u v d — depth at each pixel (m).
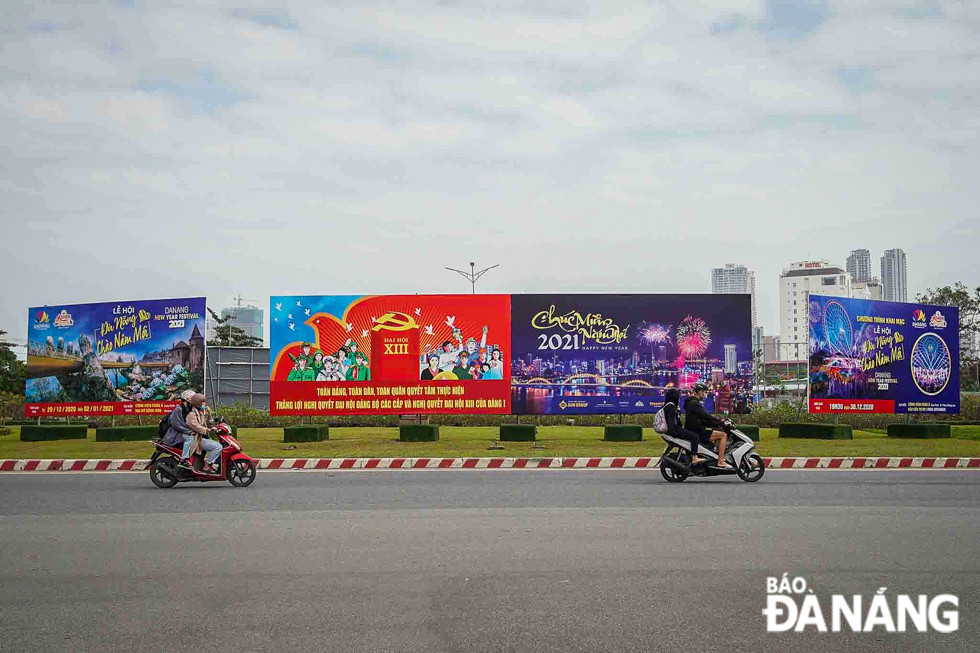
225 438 15.35
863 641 6.16
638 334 25.33
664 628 6.35
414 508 12.28
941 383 27.61
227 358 44.22
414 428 24.11
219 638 6.19
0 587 7.70
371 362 25.38
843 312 26.61
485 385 25.27
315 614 6.75
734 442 15.80
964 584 7.62
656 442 23.94
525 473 17.72
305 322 25.53
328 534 10.15
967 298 49.16
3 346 46.47
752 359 25.22
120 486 15.59
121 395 28.17
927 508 12.01
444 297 25.45
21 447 23.55
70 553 9.15
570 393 25.22
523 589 7.45
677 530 10.23
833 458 19.03
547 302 25.44
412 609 6.87
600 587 7.51
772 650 5.93
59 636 6.29
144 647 6.01
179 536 10.10
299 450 22.03
